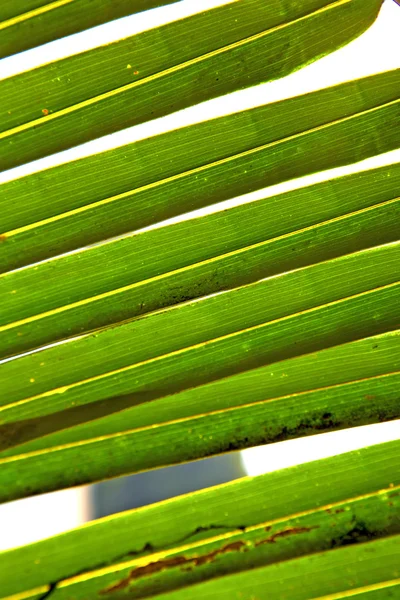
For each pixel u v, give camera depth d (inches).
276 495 29.2
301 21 29.3
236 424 29.3
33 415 29.3
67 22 29.1
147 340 29.7
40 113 29.4
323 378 29.6
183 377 29.6
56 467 29.0
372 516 29.0
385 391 29.5
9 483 28.9
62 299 29.8
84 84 29.4
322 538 29.0
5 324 29.6
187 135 29.7
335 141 29.8
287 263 29.9
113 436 29.2
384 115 29.7
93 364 29.6
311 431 29.3
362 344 29.8
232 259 29.9
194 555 28.9
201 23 29.3
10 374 29.5
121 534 29.0
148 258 29.9
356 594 28.9
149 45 29.3
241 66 29.4
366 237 29.9
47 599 28.6
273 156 29.8
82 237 29.8
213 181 29.8
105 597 28.6
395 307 29.8
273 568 29.0
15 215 29.6
